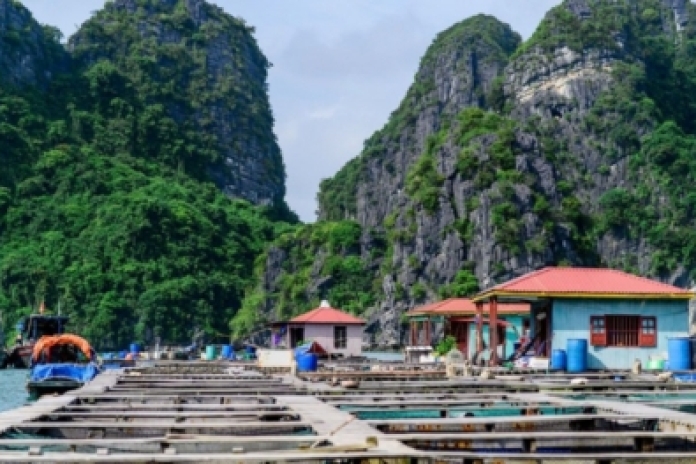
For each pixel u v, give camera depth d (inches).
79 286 6407.5
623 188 7229.3
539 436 651.5
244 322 6565.0
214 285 6776.6
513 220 6151.6
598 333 1622.8
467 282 6033.5
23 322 3395.7
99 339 6176.2
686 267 6766.7
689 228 6879.9
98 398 978.7
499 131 6594.5
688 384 1215.6
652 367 1594.5
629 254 6924.2
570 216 6328.7
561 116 7657.5
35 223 7057.1
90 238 6835.6
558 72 7859.3
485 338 2292.1
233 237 7465.6
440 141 7052.2
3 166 7465.6
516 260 6028.5
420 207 6604.3
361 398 983.6
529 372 1513.3
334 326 2709.2
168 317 6368.1
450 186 6599.4
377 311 6397.6
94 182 7514.8
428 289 6284.5
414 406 901.8
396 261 6530.5
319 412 812.6
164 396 1007.6
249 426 715.4
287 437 627.2
